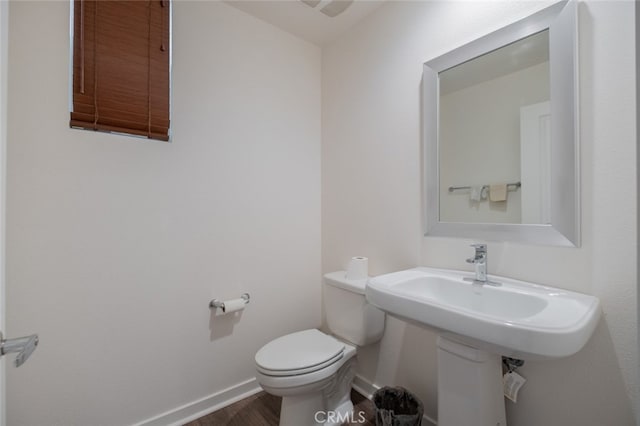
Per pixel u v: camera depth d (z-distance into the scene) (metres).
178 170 1.52
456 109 1.32
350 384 1.55
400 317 0.98
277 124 1.91
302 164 2.03
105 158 1.32
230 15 1.70
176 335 1.51
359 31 1.83
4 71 0.98
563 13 1.00
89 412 1.27
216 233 1.65
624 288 0.89
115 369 1.34
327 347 1.41
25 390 1.15
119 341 1.35
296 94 2.00
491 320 0.74
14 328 1.13
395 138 1.60
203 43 1.60
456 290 1.17
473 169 1.26
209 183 1.62
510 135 1.15
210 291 1.62
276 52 1.90
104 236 1.32
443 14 1.38
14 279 1.13
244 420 1.53
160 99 1.45
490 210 1.21
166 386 1.47
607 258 0.92
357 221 1.83
